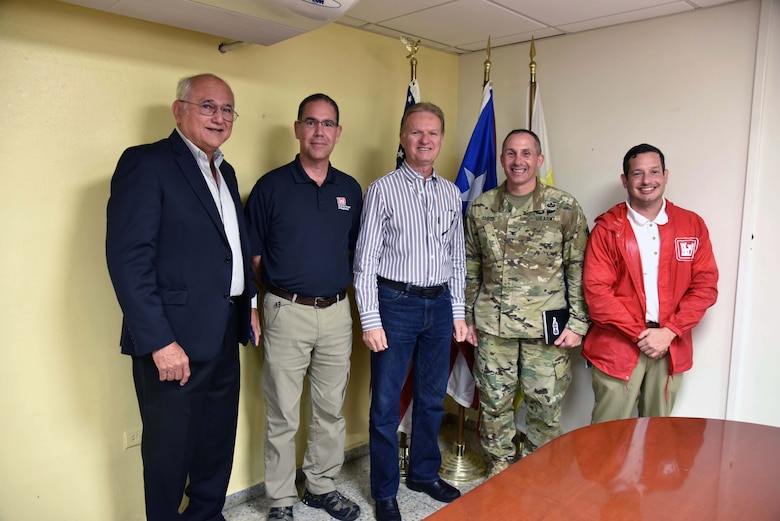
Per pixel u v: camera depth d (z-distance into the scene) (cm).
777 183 222
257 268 225
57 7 174
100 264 191
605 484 124
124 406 202
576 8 235
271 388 220
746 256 230
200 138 176
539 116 272
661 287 225
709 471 130
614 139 266
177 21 178
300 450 262
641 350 226
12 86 169
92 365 193
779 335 226
